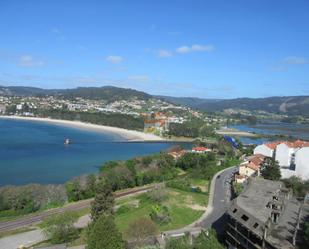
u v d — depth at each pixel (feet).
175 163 582.35
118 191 433.48
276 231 196.44
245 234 213.87
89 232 222.07
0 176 505.66
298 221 197.98
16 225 303.89
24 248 249.34
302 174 426.51
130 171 471.62
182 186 422.00
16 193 351.87
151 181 487.20
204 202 360.07
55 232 260.62
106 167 504.02
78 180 421.59
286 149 494.59
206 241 212.23
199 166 549.95
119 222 294.66
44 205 363.15
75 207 361.30
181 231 268.62
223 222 296.10
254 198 254.06
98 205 262.47
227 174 508.94
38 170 555.69
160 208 322.96
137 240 241.96
